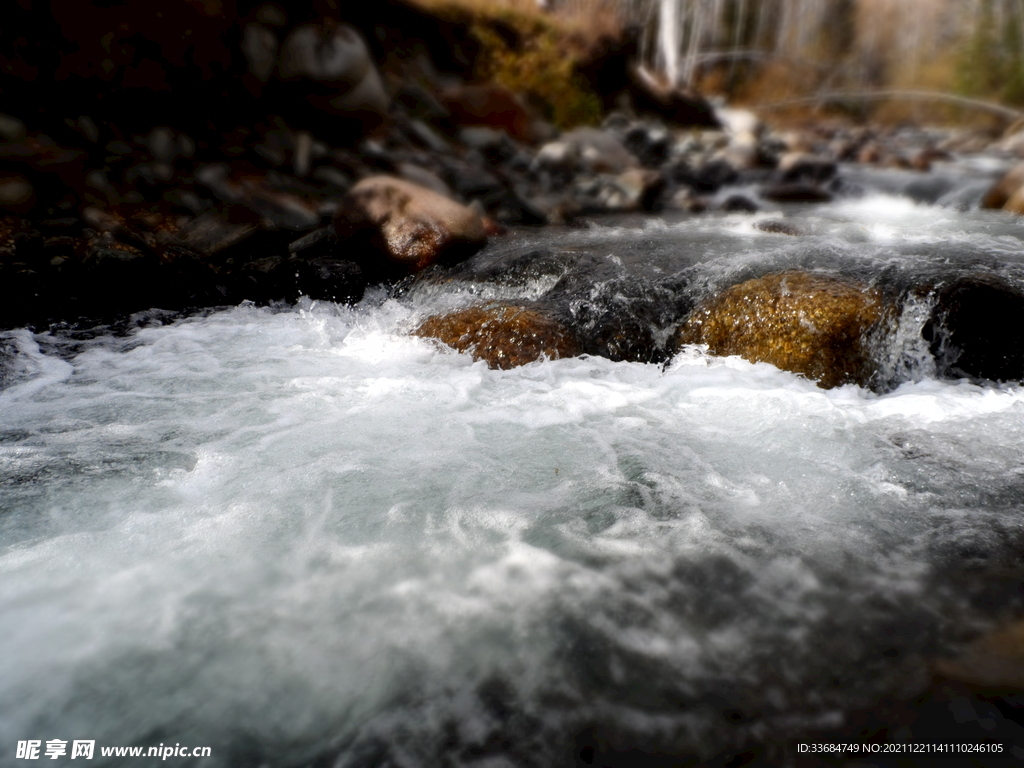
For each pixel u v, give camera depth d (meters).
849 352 3.78
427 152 8.49
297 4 7.70
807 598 2.22
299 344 4.53
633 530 2.59
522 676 1.96
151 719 1.83
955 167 11.36
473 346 4.15
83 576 2.33
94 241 5.20
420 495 2.80
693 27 19.19
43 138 6.04
